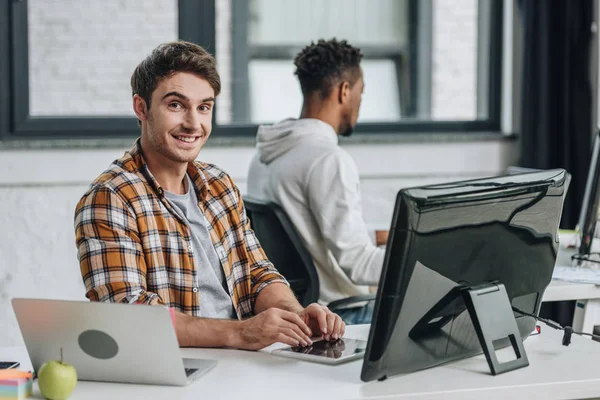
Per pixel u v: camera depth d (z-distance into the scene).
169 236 2.18
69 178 4.29
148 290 2.16
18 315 1.78
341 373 1.84
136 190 2.15
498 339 1.94
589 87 4.56
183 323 2.05
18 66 4.34
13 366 1.90
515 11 4.80
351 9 5.70
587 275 2.79
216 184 2.41
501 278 1.91
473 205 1.75
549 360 1.96
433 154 4.68
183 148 2.20
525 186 1.87
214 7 4.54
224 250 2.34
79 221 2.12
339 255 2.94
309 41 5.66
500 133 4.80
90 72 5.31
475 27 5.88
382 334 1.71
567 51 4.57
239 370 1.87
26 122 4.38
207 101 2.21
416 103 5.83
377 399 1.70
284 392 1.72
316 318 2.11
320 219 2.96
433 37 5.83
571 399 1.83
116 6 5.33
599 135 3.01
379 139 4.59
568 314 4.27
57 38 5.25
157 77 2.17
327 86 3.13
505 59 4.87
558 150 4.64
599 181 2.96
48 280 4.31
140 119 2.24
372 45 5.75
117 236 2.09
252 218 3.02
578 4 4.55
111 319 1.73
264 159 3.14
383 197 4.62
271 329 2.01
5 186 4.23
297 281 2.95
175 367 1.74
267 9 5.60
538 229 1.94
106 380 1.79
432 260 1.72
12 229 4.25
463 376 1.83
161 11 5.41
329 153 2.99
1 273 4.25
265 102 5.61
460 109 5.90
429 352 1.82
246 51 5.57
